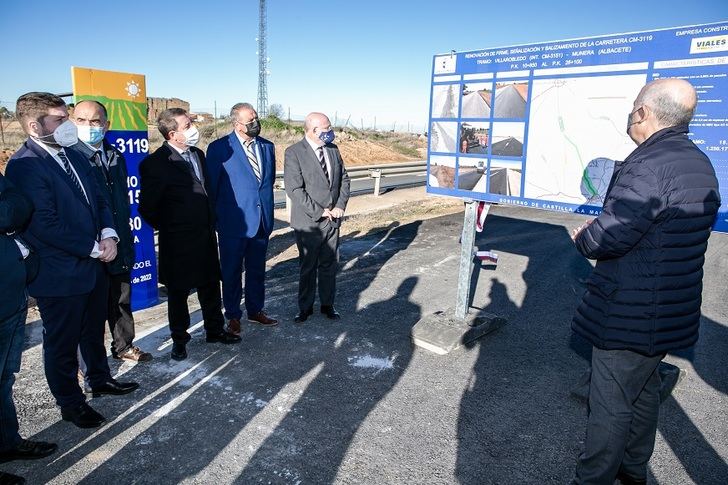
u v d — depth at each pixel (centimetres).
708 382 370
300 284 461
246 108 416
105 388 333
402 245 777
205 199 381
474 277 620
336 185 455
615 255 218
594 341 229
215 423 305
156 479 255
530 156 389
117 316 374
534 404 332
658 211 208
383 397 338
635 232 210
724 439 298
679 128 219
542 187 387
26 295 257
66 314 283
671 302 217
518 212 1137
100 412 315
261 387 348
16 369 261
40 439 287
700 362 404
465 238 430
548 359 399
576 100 359
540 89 376
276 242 776
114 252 311
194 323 464
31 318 455
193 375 364
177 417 311
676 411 329
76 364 295
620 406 226
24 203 245
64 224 273
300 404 327
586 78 352
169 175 364
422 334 418
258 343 420
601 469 229
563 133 369
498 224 978
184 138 371
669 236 212
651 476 265
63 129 274
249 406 324
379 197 1395
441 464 270
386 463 270
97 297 317
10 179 265
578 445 290
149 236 495
